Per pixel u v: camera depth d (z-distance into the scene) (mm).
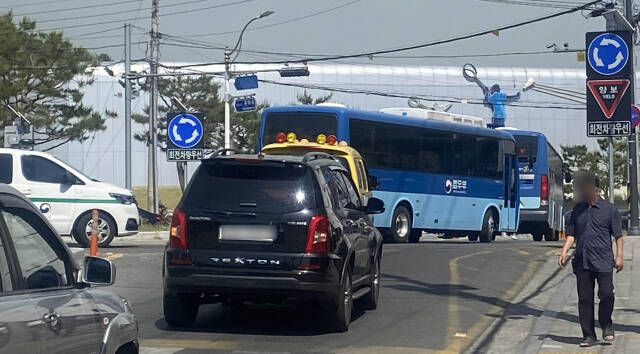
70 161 55875
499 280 16078
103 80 54312
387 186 25094
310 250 10266
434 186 26891
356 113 23969
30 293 5176
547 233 34031
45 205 20094
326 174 11062
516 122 58406
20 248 5281
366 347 10156
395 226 25547
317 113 23453
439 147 27141
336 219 10672
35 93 39625
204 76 46344
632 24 25359
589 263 10062
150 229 29375
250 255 10273
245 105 30938
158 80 45844
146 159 57688
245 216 10367
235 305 13008
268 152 19203
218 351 9805
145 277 15766
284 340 10539
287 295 10312
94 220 17594
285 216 10312
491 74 58062
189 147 26953
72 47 39688
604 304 10125
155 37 36031
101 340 5828
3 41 37500
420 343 10445
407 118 25906
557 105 58719
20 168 19938
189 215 10500
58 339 5207
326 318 10797
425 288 14938
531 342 10422
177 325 11250
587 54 16469
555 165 34688
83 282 5816
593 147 59438
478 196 28688
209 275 10352
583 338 10250
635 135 24953
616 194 55938
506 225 30281
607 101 16359
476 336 10953
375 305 12836
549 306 13094
